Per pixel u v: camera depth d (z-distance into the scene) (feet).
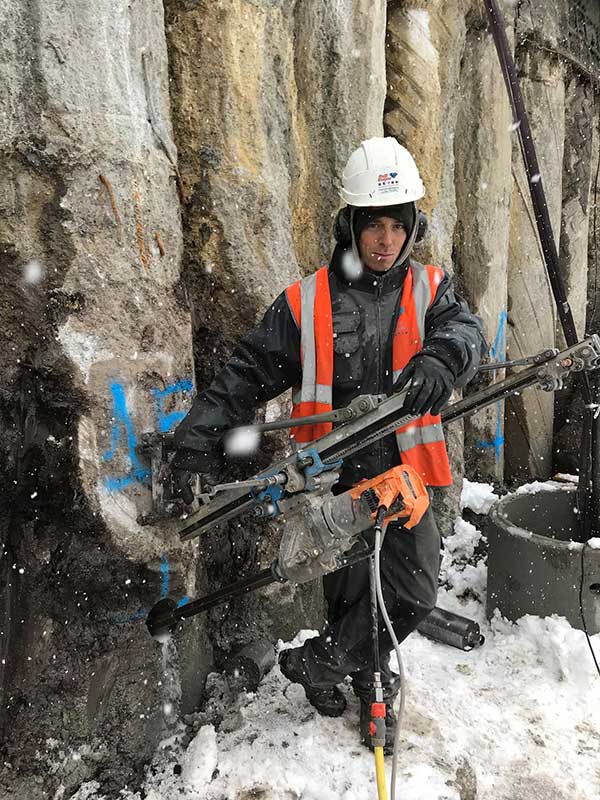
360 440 6.10
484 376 13.50
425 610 6.99
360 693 7.33
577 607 9.09
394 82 11.43
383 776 5.27
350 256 6.65
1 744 6.39
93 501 6.23
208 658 8.36
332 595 7.22
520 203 14.90
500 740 7.69
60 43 5.94
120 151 6.39
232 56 7.85
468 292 13.58
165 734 7.42
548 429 15.58
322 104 9.50
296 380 7.00
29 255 6.07
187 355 7.30
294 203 9.37
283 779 6.92
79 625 6.73
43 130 5.90
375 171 6.50
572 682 8.61
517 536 9.55
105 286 6.34
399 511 5.83
